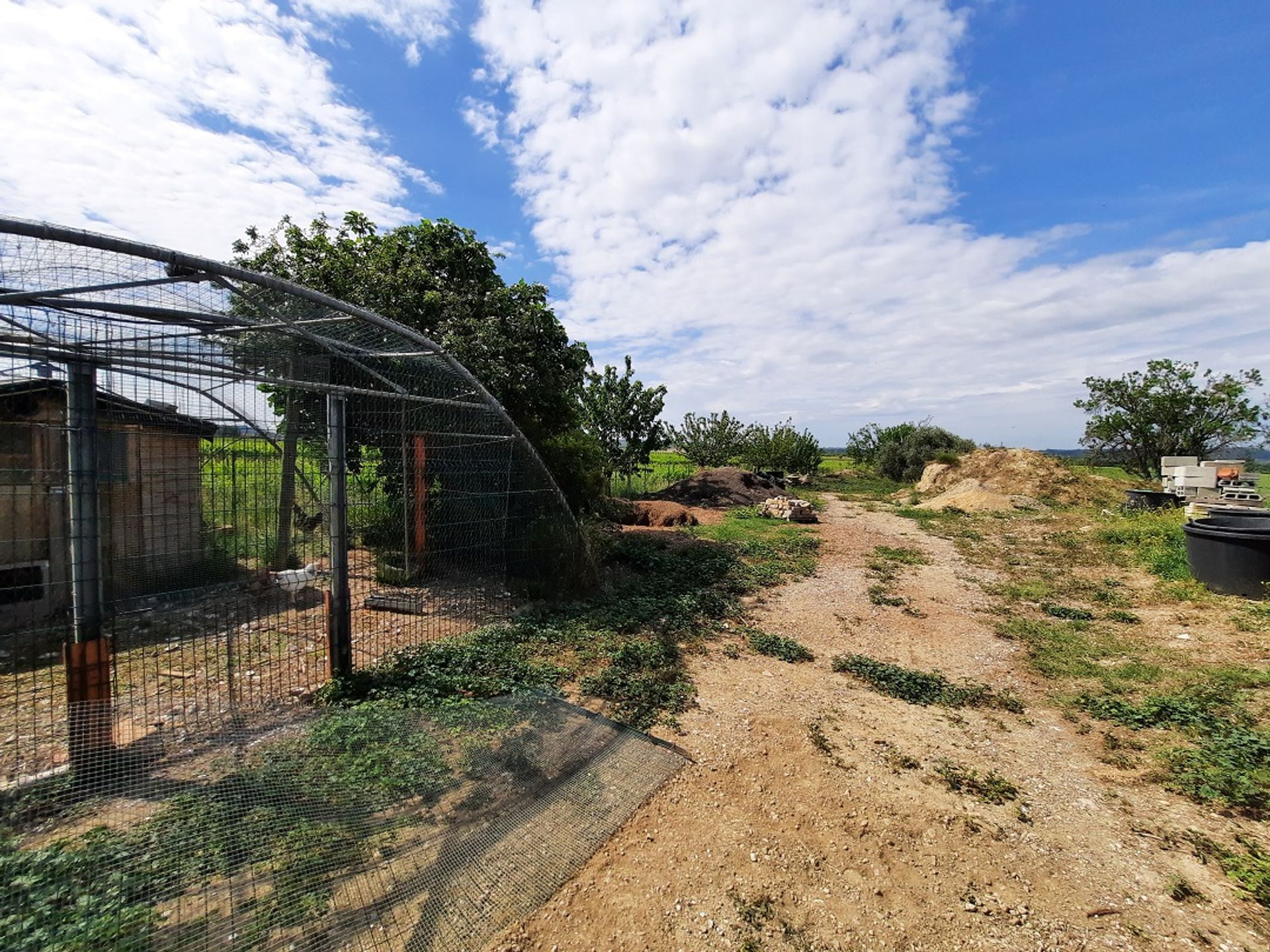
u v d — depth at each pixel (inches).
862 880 112.8
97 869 96.8
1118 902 107.8
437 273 363.9
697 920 100.9
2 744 139.4
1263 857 117.2
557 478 390.0
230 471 220.1
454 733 150.6
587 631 243.0
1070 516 605.0
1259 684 196.2
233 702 166.2
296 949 86.2
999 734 177.3
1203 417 765.3
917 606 319.6
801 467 1202.6
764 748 161.8
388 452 306.3
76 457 135.4
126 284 127.1
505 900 101.3
